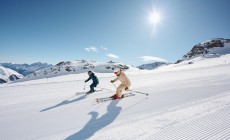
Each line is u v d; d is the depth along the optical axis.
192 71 33.41
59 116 7.61
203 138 4.75
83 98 11.18
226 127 5.26
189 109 7.33
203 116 6.35
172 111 7.25
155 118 6.54
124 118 6.88
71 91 15.54
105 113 7.71
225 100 8.35
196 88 12.73
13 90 19.69
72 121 6.90
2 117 7.91
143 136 5.11
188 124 5.73
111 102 9.62
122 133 5.42
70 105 9.42
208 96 9.73
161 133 5.22
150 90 12.70
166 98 9.86
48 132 5.96
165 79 21.73
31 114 8.15
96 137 5.29
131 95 11.04
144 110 7.79
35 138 5.56
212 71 30.19
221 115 6.29
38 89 19.06
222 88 12.16
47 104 10.01
